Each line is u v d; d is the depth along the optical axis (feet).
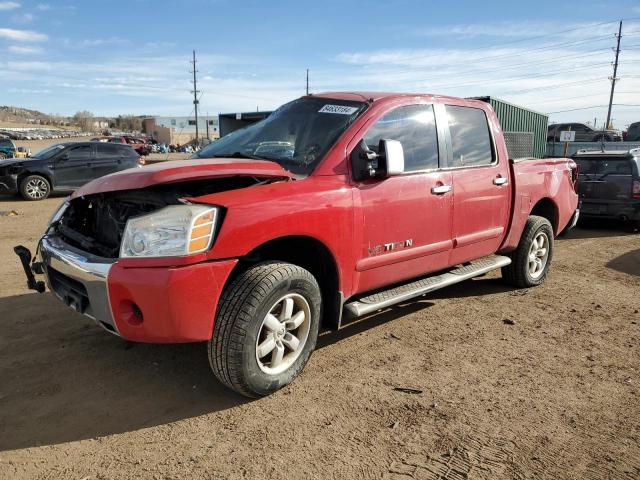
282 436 9.33
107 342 13.32
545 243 19.11
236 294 9.70
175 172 9.75
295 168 11.64
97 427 9.60
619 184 31.76
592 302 17.44
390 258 12.67
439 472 8.43
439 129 14.29
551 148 80.69
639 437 9.52
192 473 8.32
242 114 79.92
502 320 15.55
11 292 17.26
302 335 11.06
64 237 11.67
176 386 11.16
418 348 13.34
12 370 11.75
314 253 11.63
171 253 9.10
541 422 9.95
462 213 14.69
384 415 10.07
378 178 12.04
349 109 12.83
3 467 8.41
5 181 44.88
